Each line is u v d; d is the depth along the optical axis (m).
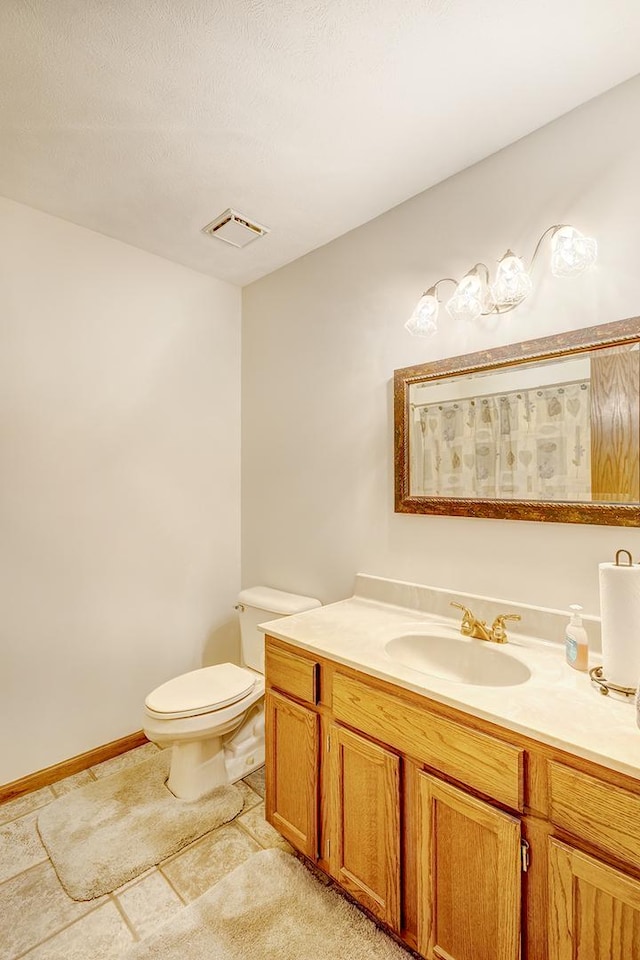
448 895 1.09
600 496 1.33
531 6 1.09
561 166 1.43
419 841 1.15
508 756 0.99
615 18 1.12
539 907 0.95
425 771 1.15
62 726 2.01
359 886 1.28
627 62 1.25
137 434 2.25
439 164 1.65
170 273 2.37
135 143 1.55
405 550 1.85
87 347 2.07
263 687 1.99
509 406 1.53
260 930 1.29
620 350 1.31
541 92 1.34
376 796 1.24
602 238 1.34
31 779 1.90
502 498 1.54
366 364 2.01
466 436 1.64
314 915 1.33
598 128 1.35
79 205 1.90
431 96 1.36
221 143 1.55
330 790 1.38
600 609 1.27
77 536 2.05
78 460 2.05
